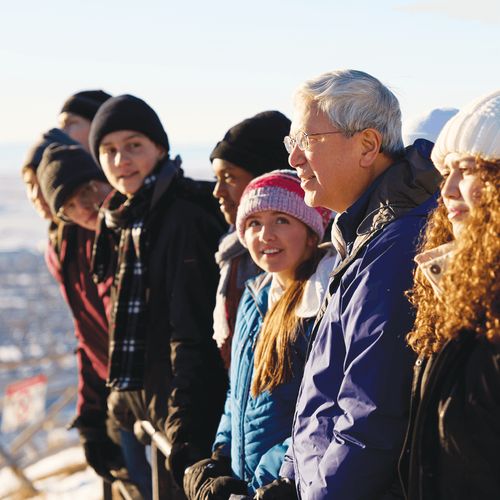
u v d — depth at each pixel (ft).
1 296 297.53
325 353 7.84
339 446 7.29
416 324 6.90
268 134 11.85
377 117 8.05
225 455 10.35
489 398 6.17
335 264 8.96
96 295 15.57
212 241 12.75
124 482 15.12
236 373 10.07
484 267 6.17
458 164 6.61
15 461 43.68
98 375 15.84
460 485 6.39
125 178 12.97
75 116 19.26
